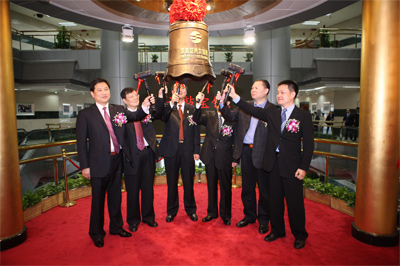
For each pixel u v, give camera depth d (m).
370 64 2.55
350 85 12.09
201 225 3.09
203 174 4.93
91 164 2.57
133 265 2.29
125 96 2.99
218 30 4.10
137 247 2.59
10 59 2.61
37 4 3.14
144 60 12.25
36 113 13.91
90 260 2.37
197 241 2.70
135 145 2.93
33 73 11.45
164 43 15.55
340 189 3.58
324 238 2.73
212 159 3.14
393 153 2.52
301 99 19.58
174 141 3.13
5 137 2.58
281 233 2.71
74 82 11.98
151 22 3.73
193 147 3.22
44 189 3.81
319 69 11.90
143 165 3.03
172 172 3.18
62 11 3.35
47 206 3.65
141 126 3.05
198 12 1.81
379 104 2.51
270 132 2.63
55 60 11.29
